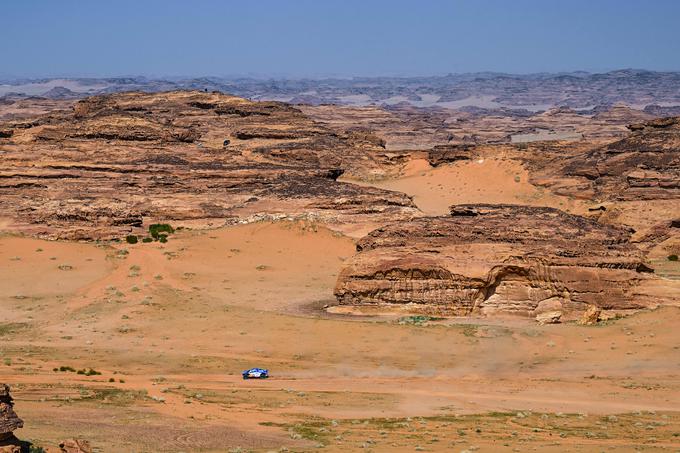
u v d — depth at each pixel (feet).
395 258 345.51
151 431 204.44
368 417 225.97
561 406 238.48
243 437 201.16
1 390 165.89
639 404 239.91
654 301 331.36
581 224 353.10
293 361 292.81
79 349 308.40
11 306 366.63
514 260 335.47
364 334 317.42
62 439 187.62
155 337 323.16
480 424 217.97
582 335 308.19
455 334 312.71
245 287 400.47
